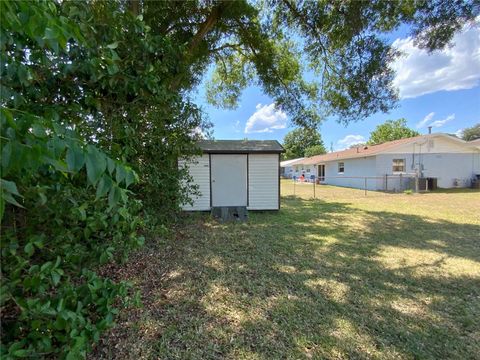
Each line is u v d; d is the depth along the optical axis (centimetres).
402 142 1705
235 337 239
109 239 204
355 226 671
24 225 164
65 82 236
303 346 229
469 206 981
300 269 392
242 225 680
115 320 252
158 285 336
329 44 711
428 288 337
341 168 2125
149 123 372
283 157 4975
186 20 676
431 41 541
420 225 682
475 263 421
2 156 75
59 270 141
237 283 344
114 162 95
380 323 262
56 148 83
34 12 94
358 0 557
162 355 215
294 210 919
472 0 480
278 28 754
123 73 283
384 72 648
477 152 1733
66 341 142
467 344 234
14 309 146
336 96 789
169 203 479
